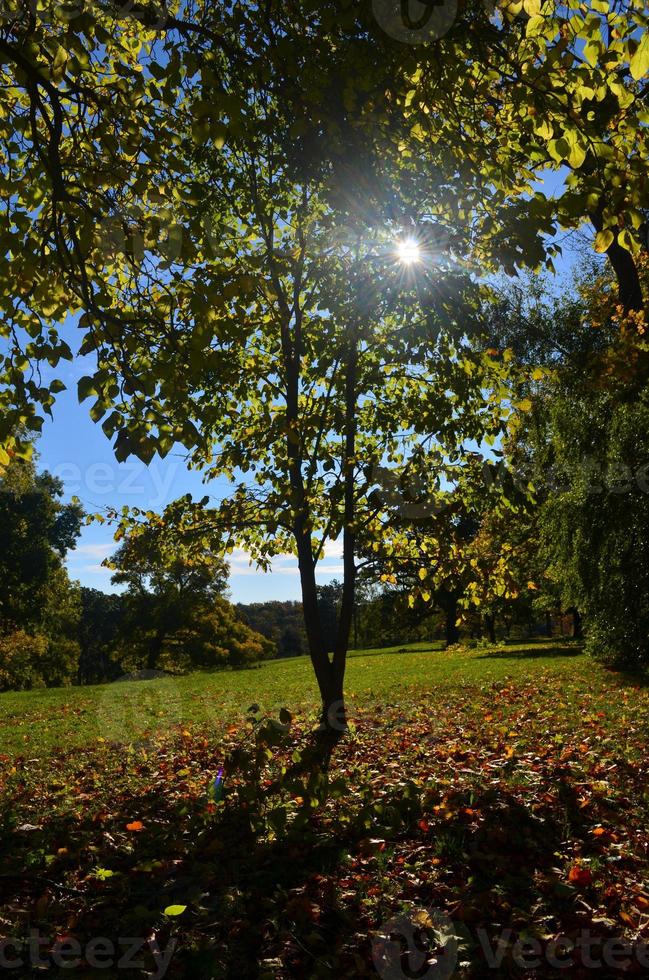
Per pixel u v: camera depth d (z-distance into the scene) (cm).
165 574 4294
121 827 635
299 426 840
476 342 796
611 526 1628
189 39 538
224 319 462
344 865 497
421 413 946
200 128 439
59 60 502
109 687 2395
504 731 1002
